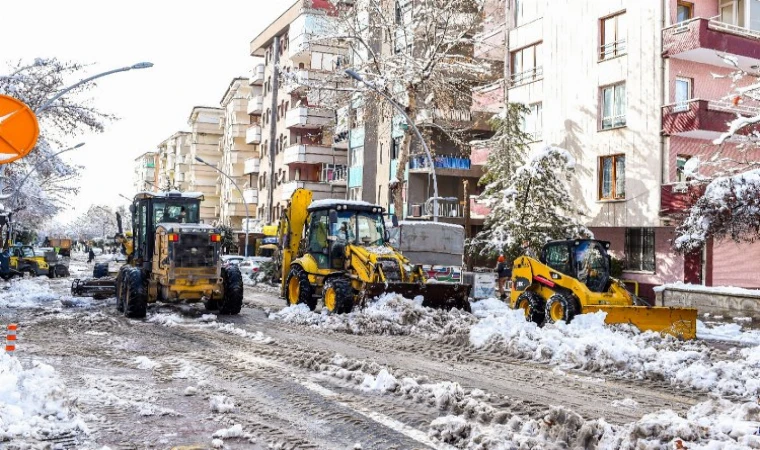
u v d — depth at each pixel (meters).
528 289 18.19
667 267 26.53
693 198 23.98
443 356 12.92
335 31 34.59
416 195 41.47
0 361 8.51
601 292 17.00
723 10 27.50
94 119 29.72
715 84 27.23
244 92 77.19
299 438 7.47
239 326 16.81
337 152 55.47
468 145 34.66
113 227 144.38
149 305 20.61
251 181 70.31
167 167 121.31
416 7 33.91
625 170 27.52
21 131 6.75
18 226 44.12
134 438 7.34
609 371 11.68
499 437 7.29
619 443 6.96
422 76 32.22
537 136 32.25
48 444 6.86
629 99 27.42
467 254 30.59
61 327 15.85
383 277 17.52
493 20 37.16
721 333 17.62
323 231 19.36
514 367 11.99
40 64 28.42
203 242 18.22
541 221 26.88
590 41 29.27
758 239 22.27
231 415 8.35
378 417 8.32
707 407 8.59
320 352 12.73
